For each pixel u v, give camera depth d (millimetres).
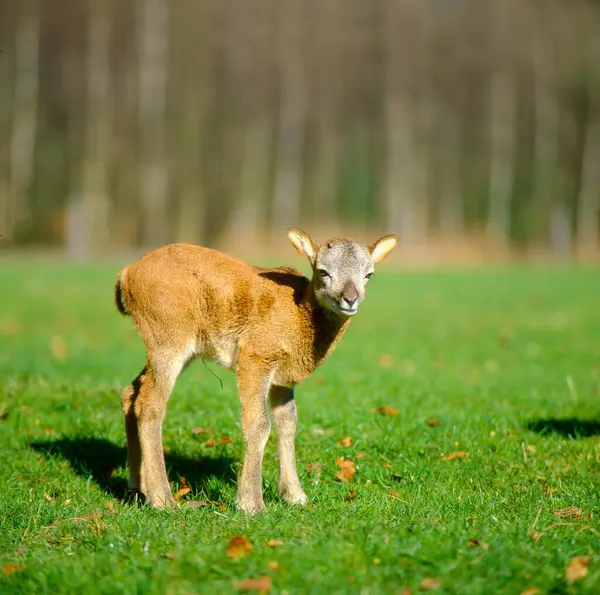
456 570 5223
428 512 6680
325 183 57906
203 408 10078
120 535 6109
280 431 7551
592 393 11852
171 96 54406
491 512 6820
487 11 60000
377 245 7781
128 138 53844
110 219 50281
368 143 61406
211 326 7430
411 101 58500
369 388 11602
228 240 52500
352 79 61312
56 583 5254
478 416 9742
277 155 59844
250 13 58250
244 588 5008
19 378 11648
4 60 54125
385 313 23266
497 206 57219
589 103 57312
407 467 8234
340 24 59844
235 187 56594
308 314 7219
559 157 58281
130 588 5074
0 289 26766
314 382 12359
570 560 5477
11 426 9305
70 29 55500
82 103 56281
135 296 7531
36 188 52438
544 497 7328
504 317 22359
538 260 49062
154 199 50281
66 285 28328
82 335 18500
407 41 58625
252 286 7332
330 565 5250
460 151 61438
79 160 53844
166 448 8820
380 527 5953
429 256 49344
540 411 10375
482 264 44781
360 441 8828
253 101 58531
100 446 8969
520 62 58938
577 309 23906
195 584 5082
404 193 54250
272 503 7285
